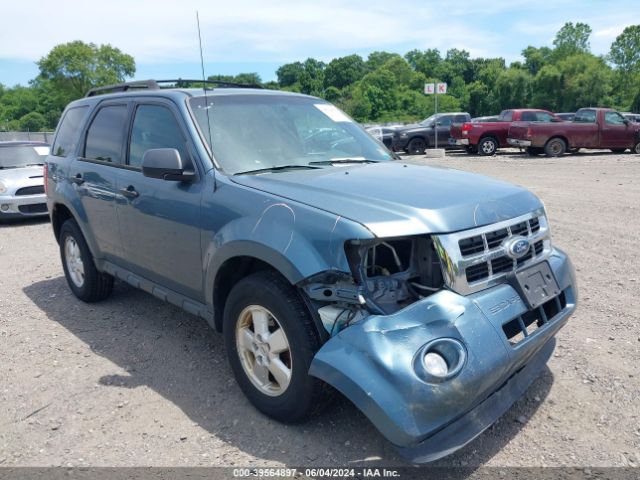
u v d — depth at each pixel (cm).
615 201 995
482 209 300
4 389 386
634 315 470
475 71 12031
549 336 315
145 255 427
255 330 325
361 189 313
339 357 264
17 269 712
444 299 273
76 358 431
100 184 471
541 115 2127
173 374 399
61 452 312
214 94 420
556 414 332
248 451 306
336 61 11269
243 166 373
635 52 8512
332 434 317
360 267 273
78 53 8081
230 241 324
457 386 254
